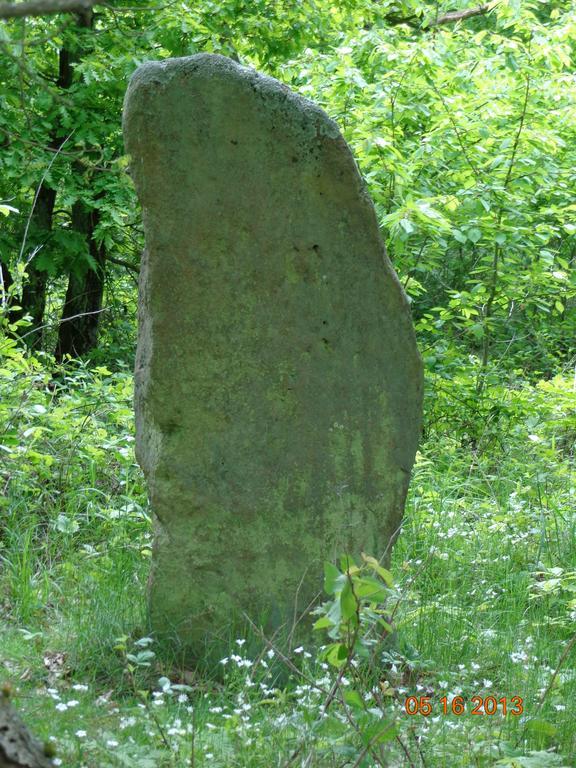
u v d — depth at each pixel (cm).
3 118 849
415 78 895
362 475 412
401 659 411
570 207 867
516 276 902
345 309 407
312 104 397
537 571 530
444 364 862
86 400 679
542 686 396
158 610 400
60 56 1005
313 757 306
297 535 405
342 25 1102
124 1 849
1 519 531
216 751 321
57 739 316
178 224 389
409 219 768
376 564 291
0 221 1003
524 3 989
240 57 1016
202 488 397
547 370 1080
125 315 1220
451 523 591
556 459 738
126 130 388
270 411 401
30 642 413
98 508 555
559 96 929
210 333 395
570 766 332
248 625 398
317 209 399
